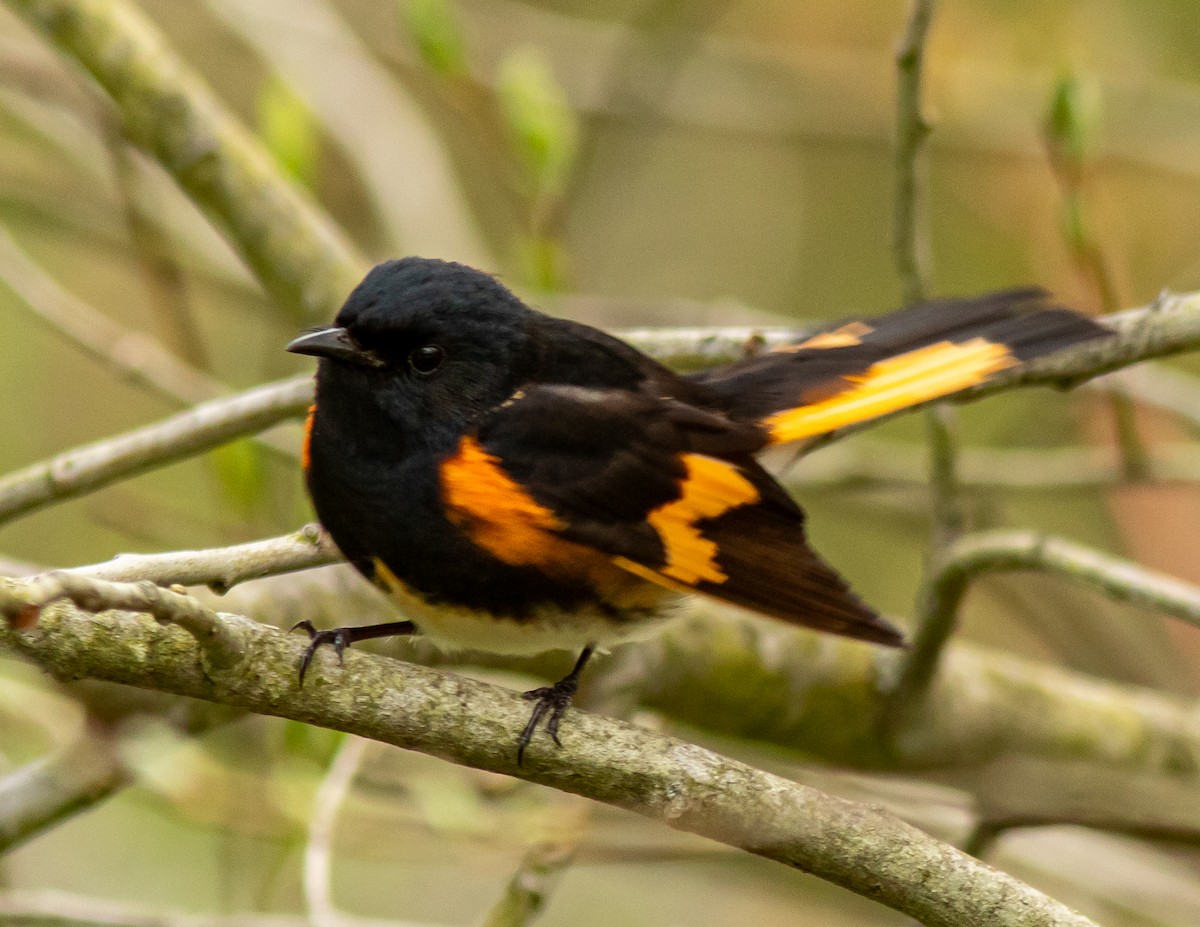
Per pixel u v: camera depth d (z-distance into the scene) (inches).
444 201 494.9
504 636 287.7
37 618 197.6
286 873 432.8
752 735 406.0
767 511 293.3
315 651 236.4
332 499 281.3
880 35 589.0
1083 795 392.2
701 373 321.4
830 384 309.7
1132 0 560.1
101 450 314.5
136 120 396.8
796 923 486.6
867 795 383.2
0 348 547.2
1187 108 545.6
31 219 494.9
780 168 603.2
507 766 240.8
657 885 493.7
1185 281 513.7
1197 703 451.2
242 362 563.2
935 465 372.2
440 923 495.5
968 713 409.4
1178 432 518.9
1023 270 536.7
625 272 580.7
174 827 475.5
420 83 601.9
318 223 406.9
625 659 379.9
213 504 480.7
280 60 491.2
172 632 230.1
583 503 277.3
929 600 369.1
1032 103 543.8
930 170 585.0
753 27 600.7
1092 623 517.7
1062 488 446.9
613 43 567.8
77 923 338.3
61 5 390.9
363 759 346.6
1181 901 404.2
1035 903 238.5
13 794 333.7
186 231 492.4
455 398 278.4
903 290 346.9
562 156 393.7
